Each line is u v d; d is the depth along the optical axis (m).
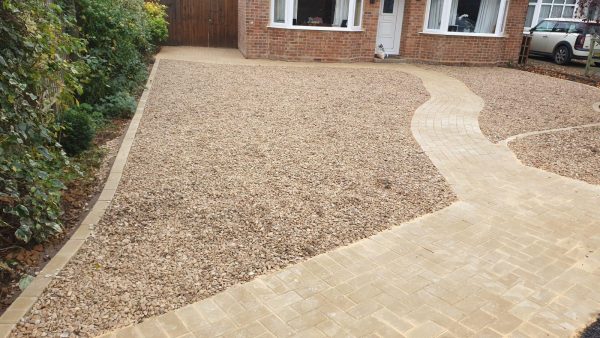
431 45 14.68
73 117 5.71
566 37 15.80
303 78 11.28
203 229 4.14
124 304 3.13
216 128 7.08
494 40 14.74
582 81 12.91
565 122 8.35
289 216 4.43
